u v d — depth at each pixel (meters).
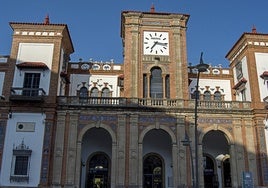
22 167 32.47
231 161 34.50
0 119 33.81
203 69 22.25
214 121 35.53
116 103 35.22
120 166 33.06
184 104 35.72
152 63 38.53
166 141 38.62
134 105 35.06
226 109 35.66
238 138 35.19
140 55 38.75
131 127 34.31
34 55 36.56
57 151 33.22
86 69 42.44
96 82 42.09
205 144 40.12
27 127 33.66
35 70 35.91
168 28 40.12
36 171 32.22
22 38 37.06
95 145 38.41
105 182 37.44
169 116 35.03
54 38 37.28
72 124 34.22
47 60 36.47
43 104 34.25
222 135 38.06
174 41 39.56
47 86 35.34
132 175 32.78
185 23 40.66
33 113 34.12
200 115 35.56
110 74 42.53
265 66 38.31
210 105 36.06
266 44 39.19
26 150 32.69
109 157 38.09
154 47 39.22
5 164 32.38
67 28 38.28
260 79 37.69
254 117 35.78
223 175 39.34
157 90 38.06
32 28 37.38
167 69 38.50
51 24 37.41
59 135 33.78
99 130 36.31
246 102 36.50
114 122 34.56
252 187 32.59
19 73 35.69
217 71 44.16
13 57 36.28
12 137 33.28
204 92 43.19
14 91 34.44
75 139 33.75
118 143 33.75
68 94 41.09
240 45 40.78
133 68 38.00
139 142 33.88
